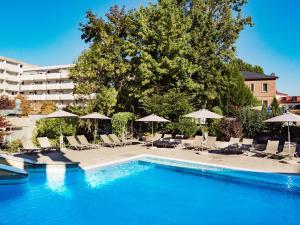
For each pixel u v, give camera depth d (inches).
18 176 546.3
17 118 930.1
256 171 606.2
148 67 1208.8
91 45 1326.3
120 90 1327.5
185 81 1238.3
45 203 491.2
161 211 471.8
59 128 962.7
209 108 1488.7
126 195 543.8
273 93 2251.5
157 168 746.8
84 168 644.1
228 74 1450.5
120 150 898.7
